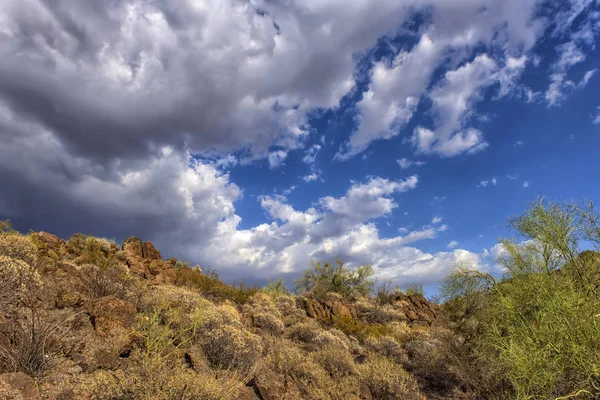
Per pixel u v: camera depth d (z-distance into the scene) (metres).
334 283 21.38
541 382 5.90
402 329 14.94
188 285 11.87
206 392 4.73
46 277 7.07
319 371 7.67
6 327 4.91
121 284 7.82
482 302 9.38
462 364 9.10
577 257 6.73
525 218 7.45
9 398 3.63
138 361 5.20
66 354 4.97
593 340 5.59
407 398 7.97
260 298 13.89
